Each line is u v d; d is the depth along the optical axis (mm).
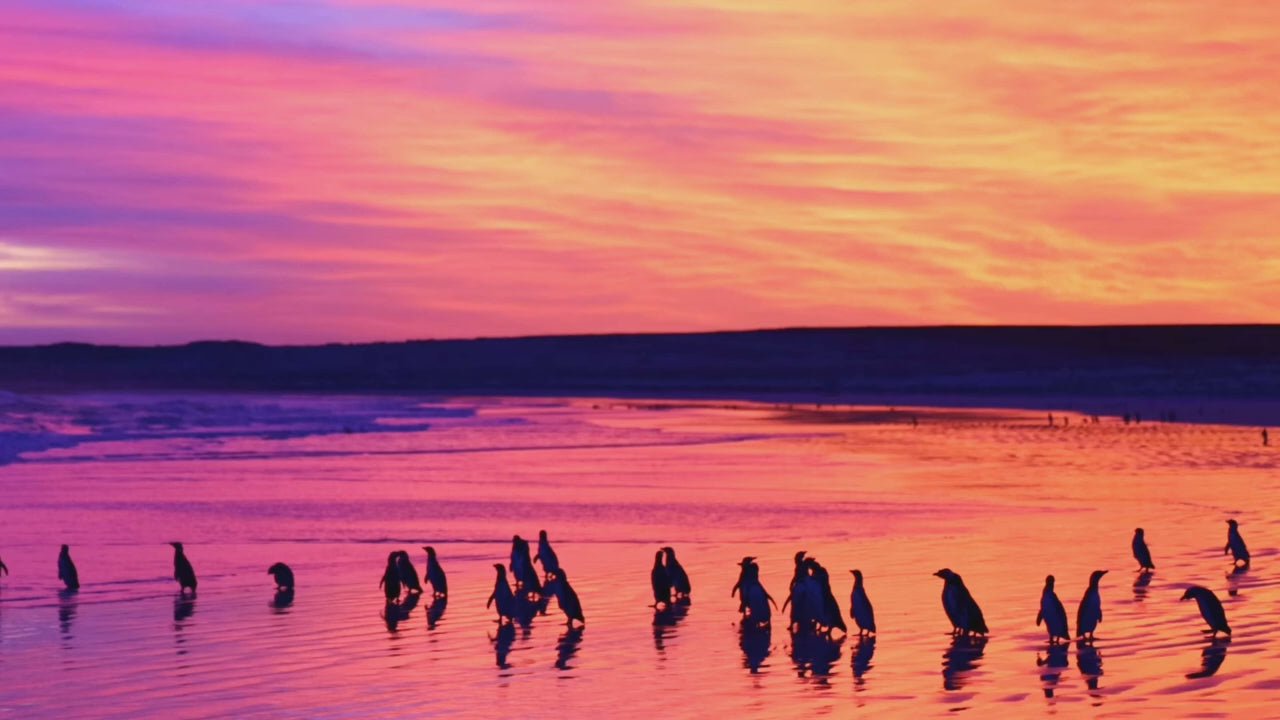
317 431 89625
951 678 17641
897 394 185000
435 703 17031
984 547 30328
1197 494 42750
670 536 33469
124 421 94062
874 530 34000
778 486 47469
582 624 22516
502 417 117188
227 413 107375
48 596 25609
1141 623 20875
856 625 21812
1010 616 21906
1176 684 16625
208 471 55688
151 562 30000
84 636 21672
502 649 20484
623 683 18016
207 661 19719
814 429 93875
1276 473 51250
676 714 16250
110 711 16844
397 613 23750
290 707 16938
